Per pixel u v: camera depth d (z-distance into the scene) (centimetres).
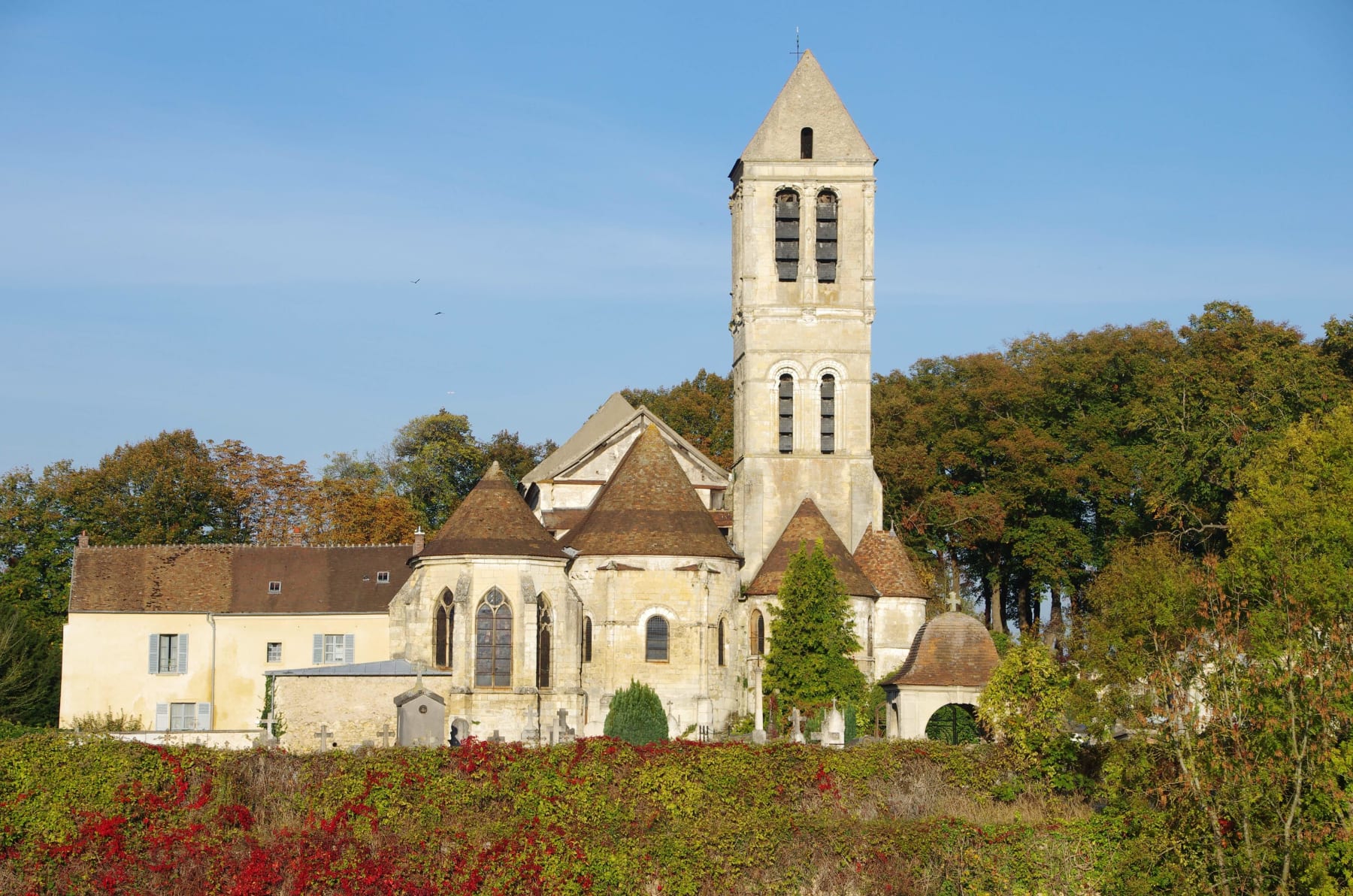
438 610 7156
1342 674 4400
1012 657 5497
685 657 7412
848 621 7100
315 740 6462
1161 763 4828
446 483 13188
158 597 8394
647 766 4925
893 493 10544
